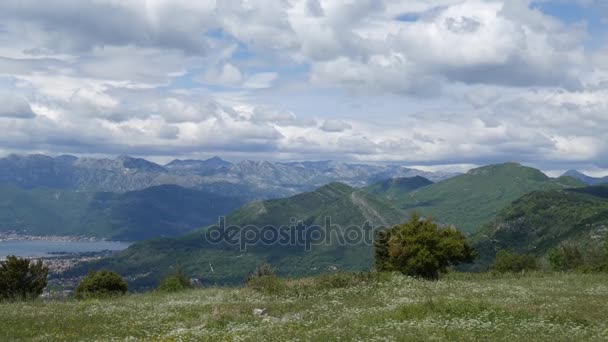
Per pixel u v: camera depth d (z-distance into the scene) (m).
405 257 43.31
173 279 49.34
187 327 23.61
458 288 32.50
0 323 25.41
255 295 34.09
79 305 32.53
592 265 51.34
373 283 35.03
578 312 22.19
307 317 24.45
